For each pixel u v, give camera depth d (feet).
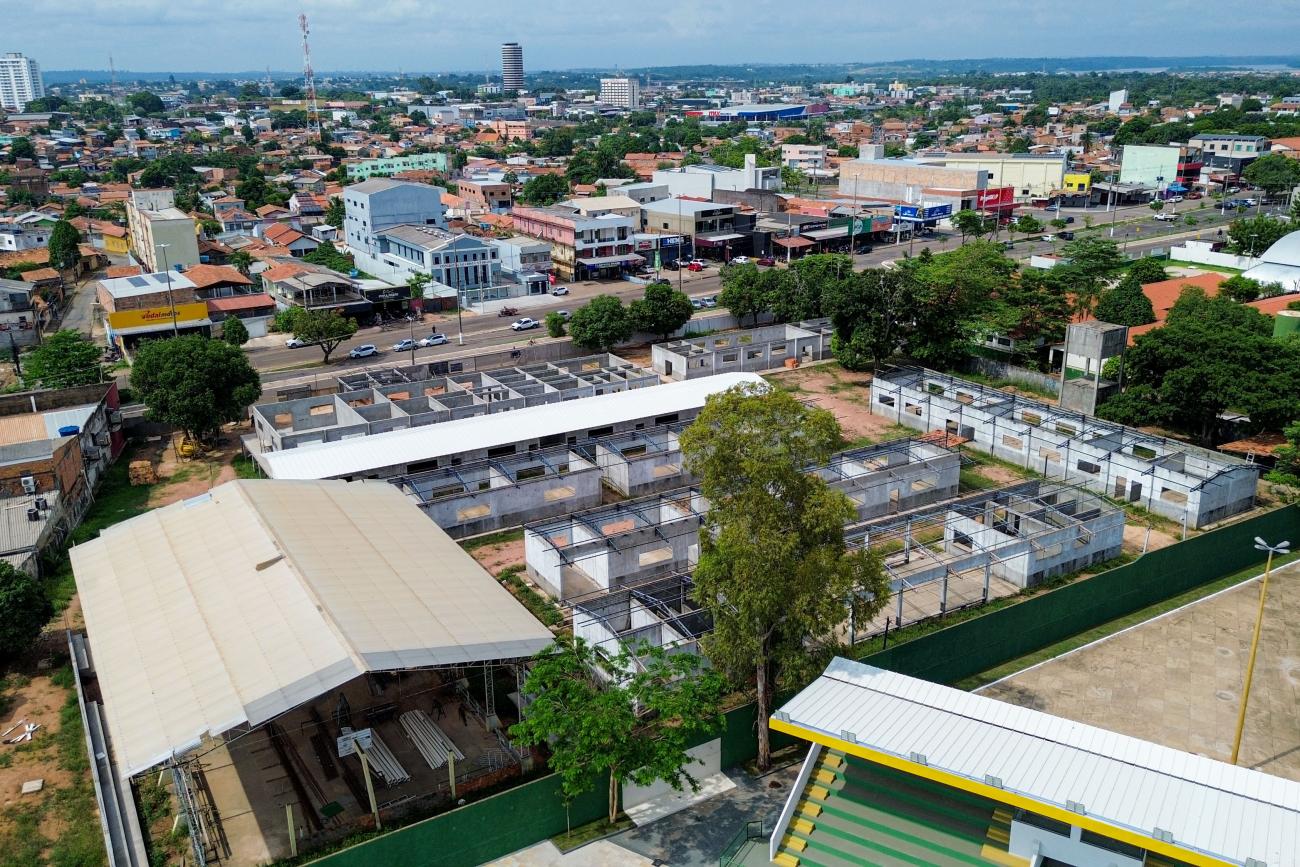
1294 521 219.41
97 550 183.83
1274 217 580.30
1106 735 126.11
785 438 136.05
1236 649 181.98
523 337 413.80
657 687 139.95
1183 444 258.16
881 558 155.84
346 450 245.24
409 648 142.82
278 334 426.10
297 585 156.66
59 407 290.35
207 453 288.30
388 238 524.52
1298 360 261.44
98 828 138.62
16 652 176.55
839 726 126.41
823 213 618.03
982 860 123.65
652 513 223.92
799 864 129.90
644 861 132.46
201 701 134.31
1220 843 104.42
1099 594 188.65
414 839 125.90
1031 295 350.23
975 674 174.40
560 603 201.26
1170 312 336.90
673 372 351.87
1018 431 269.64
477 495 231.30
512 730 135.74
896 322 339.16
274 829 137.69
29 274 488.44
